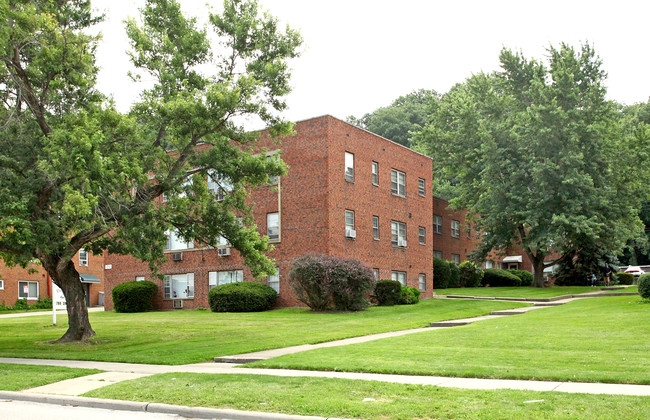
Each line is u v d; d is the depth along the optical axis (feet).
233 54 73.31
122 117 61.21
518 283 169.68
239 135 71.05
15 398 38.55
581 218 132.46
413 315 93.86
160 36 70.33
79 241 65.92
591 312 76.95
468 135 156.87
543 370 38.52
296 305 105.60
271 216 110.01
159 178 69.21
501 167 144.87
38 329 88.74
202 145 107.45
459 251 175.52
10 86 64.59
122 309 118.52
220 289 106.63
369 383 35.83
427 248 131.34
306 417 28.45
